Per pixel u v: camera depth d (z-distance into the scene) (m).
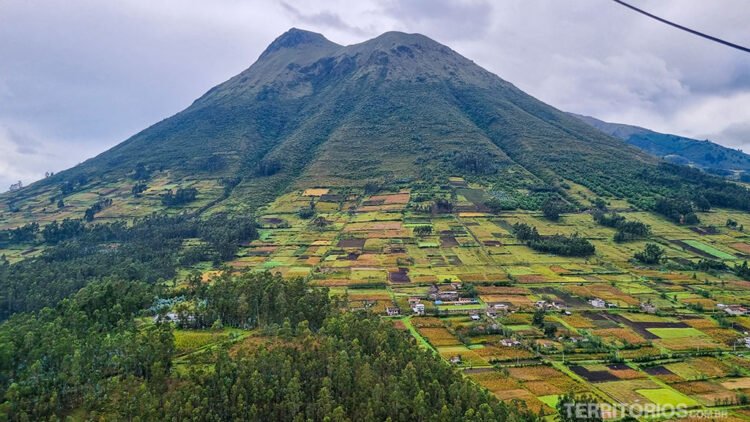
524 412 92.19
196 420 82.75
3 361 90.69
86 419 83.62
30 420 81.75
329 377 95.56
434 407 89.50
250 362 96.25
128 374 95.06
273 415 87.69
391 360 100.56
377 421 85.62
